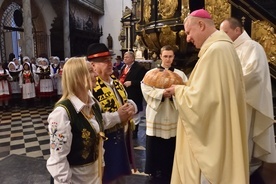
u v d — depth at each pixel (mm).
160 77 2584
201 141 1764
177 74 2633
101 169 1689
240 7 4266
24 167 3467
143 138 4664
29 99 8125
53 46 15938
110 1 20406
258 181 2699
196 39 1900
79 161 1523
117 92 2135
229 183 1715
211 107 1704
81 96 1544
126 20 15484
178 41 4484
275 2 5250
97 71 2033
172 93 1949
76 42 16578
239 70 1759
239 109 1755
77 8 16609
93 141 1567
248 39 2656
